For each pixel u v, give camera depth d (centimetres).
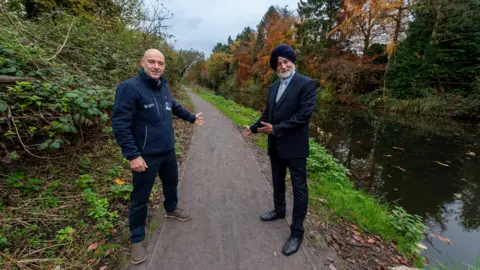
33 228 182
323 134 839
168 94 191
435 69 1405
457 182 462
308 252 194
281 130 179
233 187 306
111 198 235
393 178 484
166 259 177
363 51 1895
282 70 188
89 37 410
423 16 1470
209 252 187
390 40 1593
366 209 280
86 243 181
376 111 1541
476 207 375
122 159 316
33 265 155
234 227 221
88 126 291
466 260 256
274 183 227
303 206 193
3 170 219
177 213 225
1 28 265
